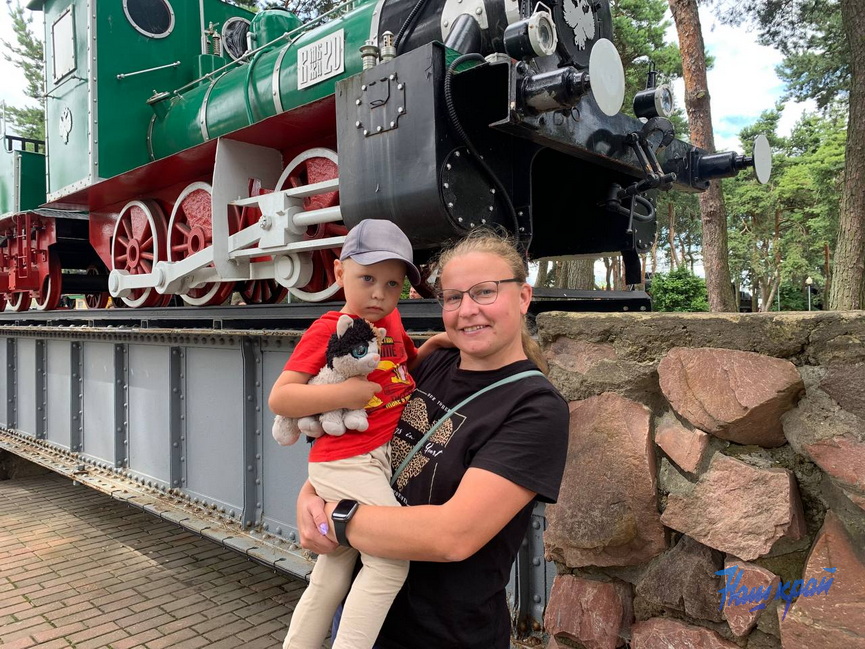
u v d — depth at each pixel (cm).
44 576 429
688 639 156
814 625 134
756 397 143
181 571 438
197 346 392
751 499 146
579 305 324
